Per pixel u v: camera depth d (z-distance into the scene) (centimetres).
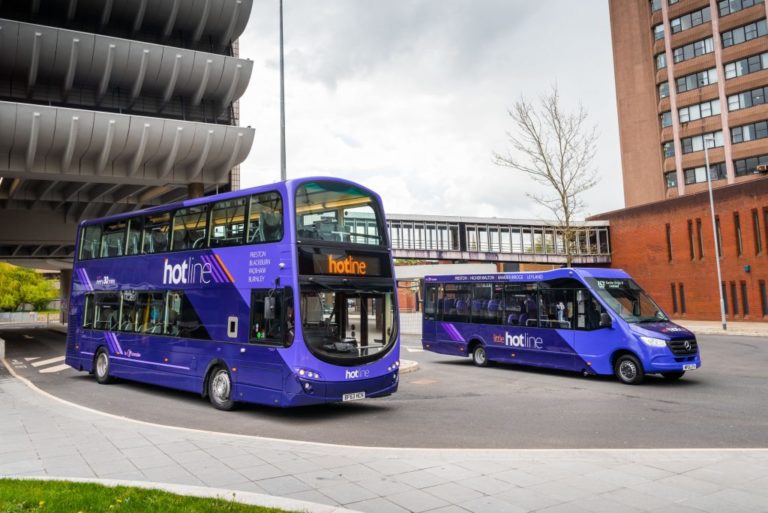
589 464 670
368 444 828
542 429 912
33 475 637
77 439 821
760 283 3697
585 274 1544
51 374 1794
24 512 492
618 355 1440
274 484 605
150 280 1372
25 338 3756
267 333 1041
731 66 5147
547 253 5288
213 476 635
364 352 1060
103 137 2525
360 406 1168
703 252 4138
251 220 1113
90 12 2895
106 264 1561
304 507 512
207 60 2931
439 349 1973
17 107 2327
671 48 5622
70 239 3691
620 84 6159
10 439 823
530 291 1684
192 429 898
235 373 1098
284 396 995
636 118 5981
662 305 4500
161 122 2644
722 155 5178
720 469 644
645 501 546
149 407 1180
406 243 5150
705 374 1538
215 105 3172
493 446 803
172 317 1286
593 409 1084
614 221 5088
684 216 4306
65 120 2427
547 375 1627
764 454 703
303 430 938
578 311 1536
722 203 3981
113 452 744
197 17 3100
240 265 1117
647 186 5853
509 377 1592
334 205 1092
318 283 1027
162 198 3622
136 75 2806
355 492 579
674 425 923
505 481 611
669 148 5681
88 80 2767
